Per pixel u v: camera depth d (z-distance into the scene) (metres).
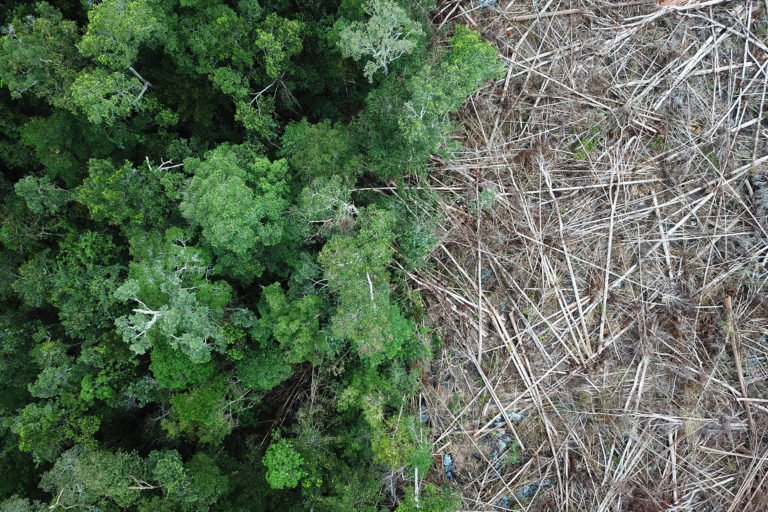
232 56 14.55
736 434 17.03
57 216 15.98
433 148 14.17
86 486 13.35
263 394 15.90
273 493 15.09
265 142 16.31
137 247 13.91
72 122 14.55
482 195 16.61
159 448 16.30
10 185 16.98
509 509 16.91
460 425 16.92
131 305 15.27
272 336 14.48
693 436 17.08
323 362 15.08
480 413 17.05
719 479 16.86
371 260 12.48
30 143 14.28
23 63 13.29
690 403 17.09
